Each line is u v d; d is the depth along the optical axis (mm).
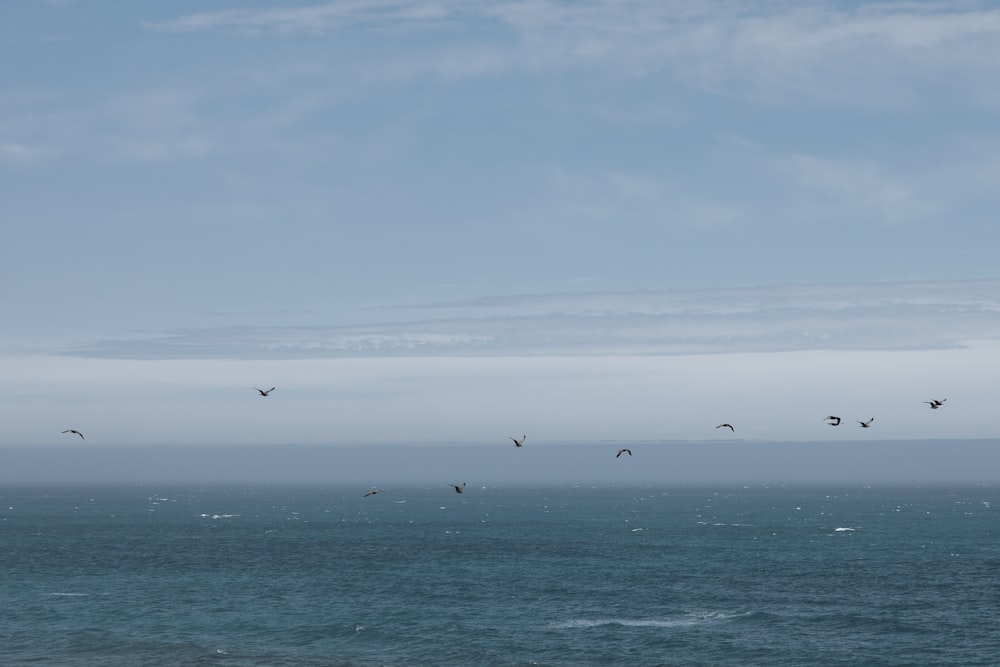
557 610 102812
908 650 83125
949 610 102188
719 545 180250
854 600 109438
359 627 92750
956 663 78750
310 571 139125
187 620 97125
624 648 84062
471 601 109000
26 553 167125
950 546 176500
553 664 78875
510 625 94062
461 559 155750
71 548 177625
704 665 78375
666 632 90500
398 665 78625
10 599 110875
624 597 112062
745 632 90438
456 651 83188
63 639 88000
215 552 169875
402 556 161375
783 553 163750
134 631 91625
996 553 162875
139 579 129625
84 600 110062
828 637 88188
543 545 182625
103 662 79375
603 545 181500
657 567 142750
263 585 123125
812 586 121188
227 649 84125
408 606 105500
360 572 137625
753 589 118500
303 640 87625
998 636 88500
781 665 78250
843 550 169000
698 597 111938
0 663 78938
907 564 145750
